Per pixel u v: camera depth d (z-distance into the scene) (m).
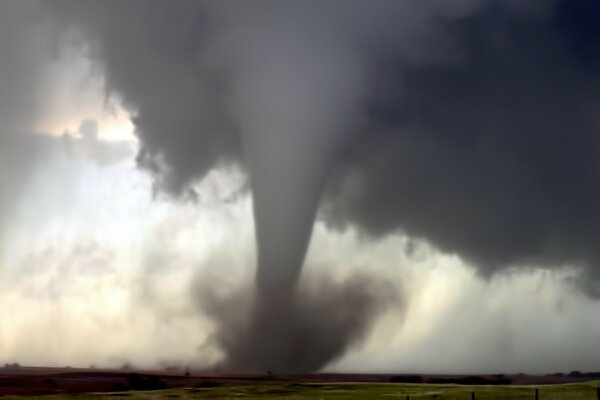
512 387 71.75
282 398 59.50
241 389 76.62
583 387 66.56
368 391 69.75
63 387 90.12
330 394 65.00
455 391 62.09
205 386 90.69
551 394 53.72
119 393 70.81
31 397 64.06
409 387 79.81
